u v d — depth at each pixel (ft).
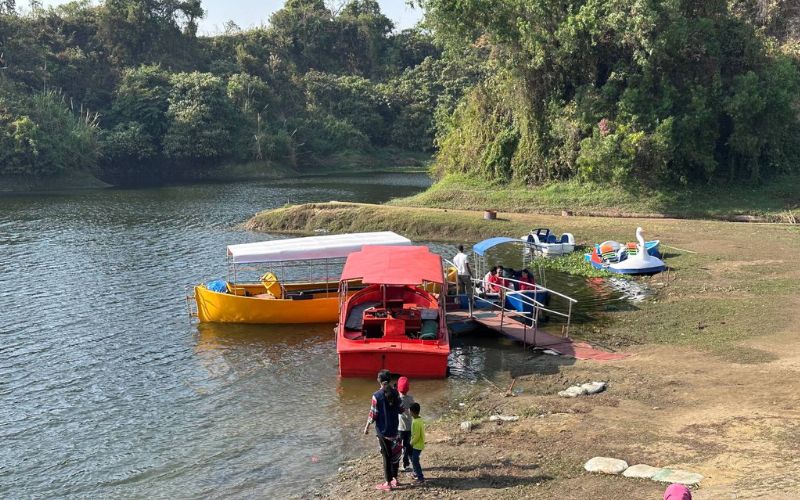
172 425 48.47
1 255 113.29
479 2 151.02
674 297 76.64
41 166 260.01
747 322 64.03
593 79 155.84
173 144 314.96
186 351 65.26
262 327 73.36
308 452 43.29
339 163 373.40
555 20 154.10
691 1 150.20
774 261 90.94
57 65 321.11
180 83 329.11
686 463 35.24
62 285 91.81
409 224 136.56
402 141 403.34
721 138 152.97
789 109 146.92
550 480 34.99
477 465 37.96
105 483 40.55
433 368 55.98
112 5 365.61
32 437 47.21
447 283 75.10
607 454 37.65
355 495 36.04
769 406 42.47
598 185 151.02
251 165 334.03
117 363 62.03
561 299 79.00
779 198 142.72
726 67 151.12
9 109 265.95
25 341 68.39
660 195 144.36
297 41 467.93
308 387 55.26
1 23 315.78
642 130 145.07
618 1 144.66
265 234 138.00
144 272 99.55
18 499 39.14
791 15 191.01
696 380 49.49
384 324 58.70
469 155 177.68
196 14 407.03
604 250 97.19
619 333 65.05
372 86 421.59
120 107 320.91
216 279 94.73
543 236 110.63
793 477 31.65
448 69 423.23
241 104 355.77
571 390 49.98
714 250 100.89
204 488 39.22
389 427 35.47
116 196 222.07
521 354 61.36
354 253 68.28
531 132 161.89
